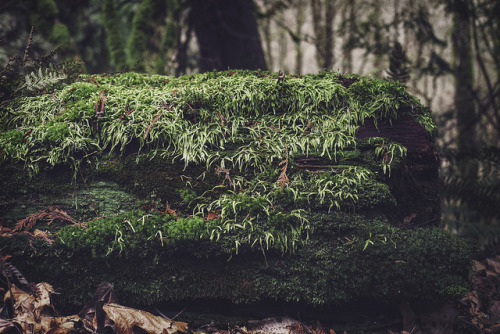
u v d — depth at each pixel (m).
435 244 1.92
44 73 2.21
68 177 1.96
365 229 1.93
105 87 2.16
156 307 1.96
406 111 2.13
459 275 1.92
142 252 1.84
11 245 1.78
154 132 2.00
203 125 2.07
